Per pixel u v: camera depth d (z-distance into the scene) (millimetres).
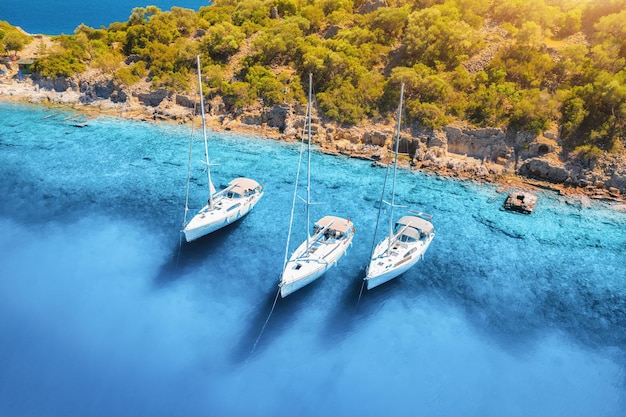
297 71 94625
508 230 59500
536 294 49188
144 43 105688
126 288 48062
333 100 85688
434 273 52000
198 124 90875
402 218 55250
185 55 99250
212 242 55906
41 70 103312
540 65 78438
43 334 42031
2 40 109250
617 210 63562
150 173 72312
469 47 85750
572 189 68312
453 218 62031
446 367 40688
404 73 81938
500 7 91312
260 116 89062
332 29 101125
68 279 49031
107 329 42906
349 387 38469
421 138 78250
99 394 36875
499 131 73875
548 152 71375
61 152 78438
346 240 52875
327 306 46750
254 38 103250
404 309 46969
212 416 35562
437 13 89125
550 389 38844
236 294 47875
